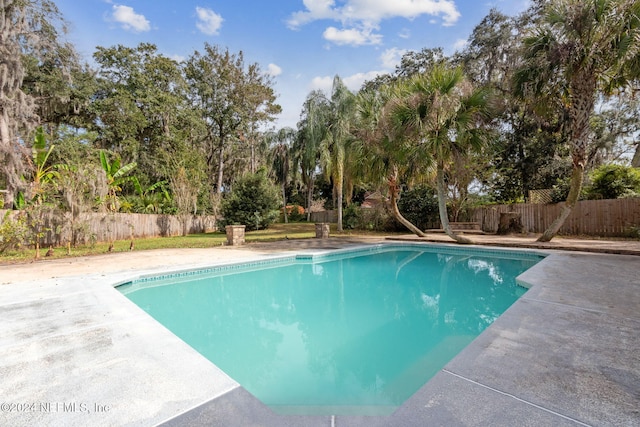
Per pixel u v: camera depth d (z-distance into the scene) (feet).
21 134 38.91
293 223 81.46
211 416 5.38
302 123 69.87
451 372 6.66
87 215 32.27
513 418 5.08
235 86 80.74
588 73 27.09
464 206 49.88
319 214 83.76
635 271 17.70
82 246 34.47
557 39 27.20
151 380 6.70
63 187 29.99
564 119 44.80
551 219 42.88
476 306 15.51
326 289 19.27
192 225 55.11
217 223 56.90
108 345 8.57
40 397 6.01
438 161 31.07
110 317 10.93
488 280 20.56
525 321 9.75
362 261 27.53
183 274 20.56
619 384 6.12
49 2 44.29
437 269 24.30
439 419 5.11
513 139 53.11
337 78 52.90
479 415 5.18
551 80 28.71
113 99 58.03
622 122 49.06
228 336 12.09
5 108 34.30
